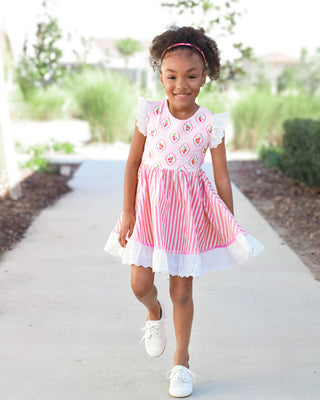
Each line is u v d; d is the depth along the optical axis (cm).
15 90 1656
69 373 254
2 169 666
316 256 436
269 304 338
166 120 233
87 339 288
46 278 376
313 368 262
